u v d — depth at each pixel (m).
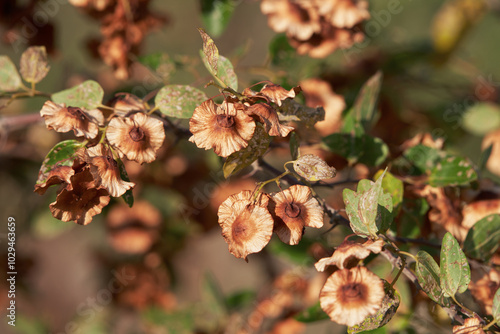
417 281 0.44
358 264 0.42
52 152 0.45
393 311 0.43
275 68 0.62
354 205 0.44
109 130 0.45
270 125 0.43
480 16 0.73
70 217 0.44
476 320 0.43
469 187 0.53
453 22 0.73
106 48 0.60
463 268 0.44
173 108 0.47
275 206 0.44
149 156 0.45
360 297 0.41
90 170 0.43
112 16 0.59
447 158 0.53
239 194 0.44
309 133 0.56
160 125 0.45
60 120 0.45
